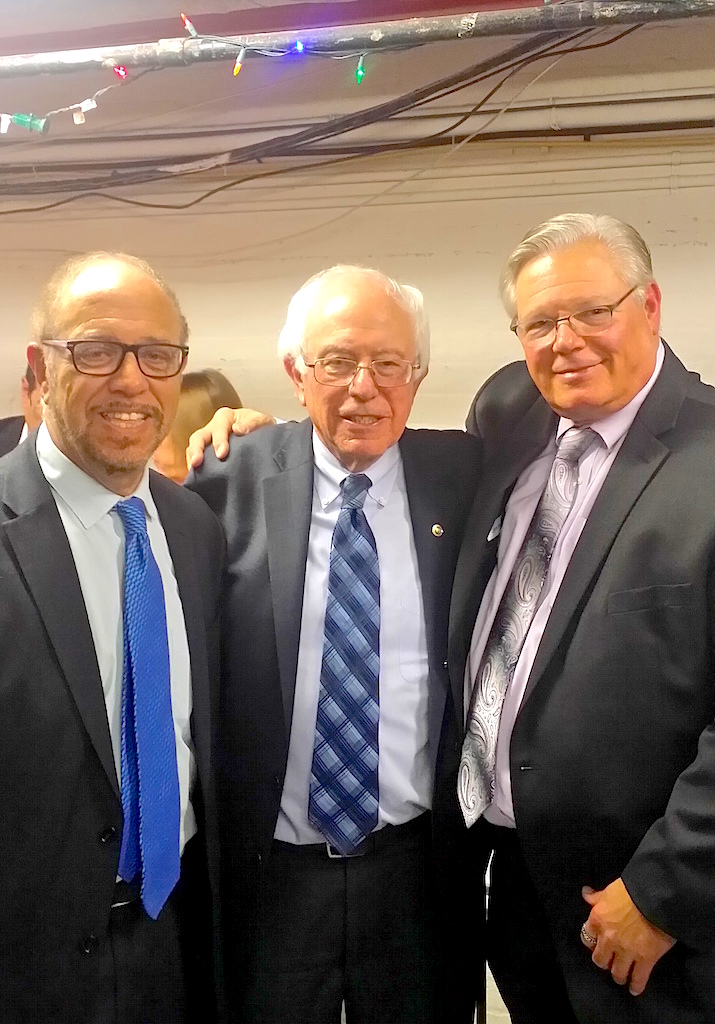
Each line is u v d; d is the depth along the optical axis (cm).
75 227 276
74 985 112
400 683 140
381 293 139
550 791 125
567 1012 143
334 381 137
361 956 138
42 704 109
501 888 150
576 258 129
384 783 139
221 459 158
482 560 143
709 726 116
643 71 225
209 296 269
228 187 262
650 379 135
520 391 164
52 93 260
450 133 239
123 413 113
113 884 114
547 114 232
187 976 134
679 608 118
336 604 138
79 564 118
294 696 136
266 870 140
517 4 196
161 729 120
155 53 191
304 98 247
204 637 132
